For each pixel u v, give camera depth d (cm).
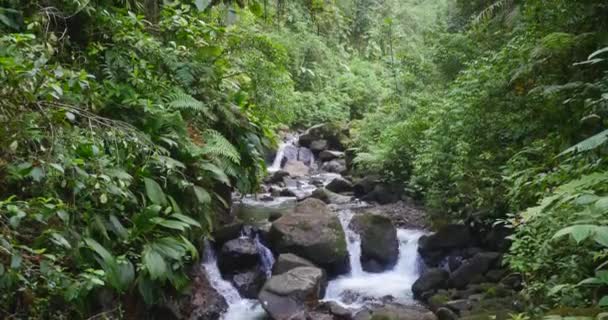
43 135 236
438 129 590
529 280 354
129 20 377
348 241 638
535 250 333
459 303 472
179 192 354
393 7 1648
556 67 421
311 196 866
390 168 845
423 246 611
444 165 588
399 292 567
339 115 1402
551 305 310
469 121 507
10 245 198
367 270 625
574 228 155
